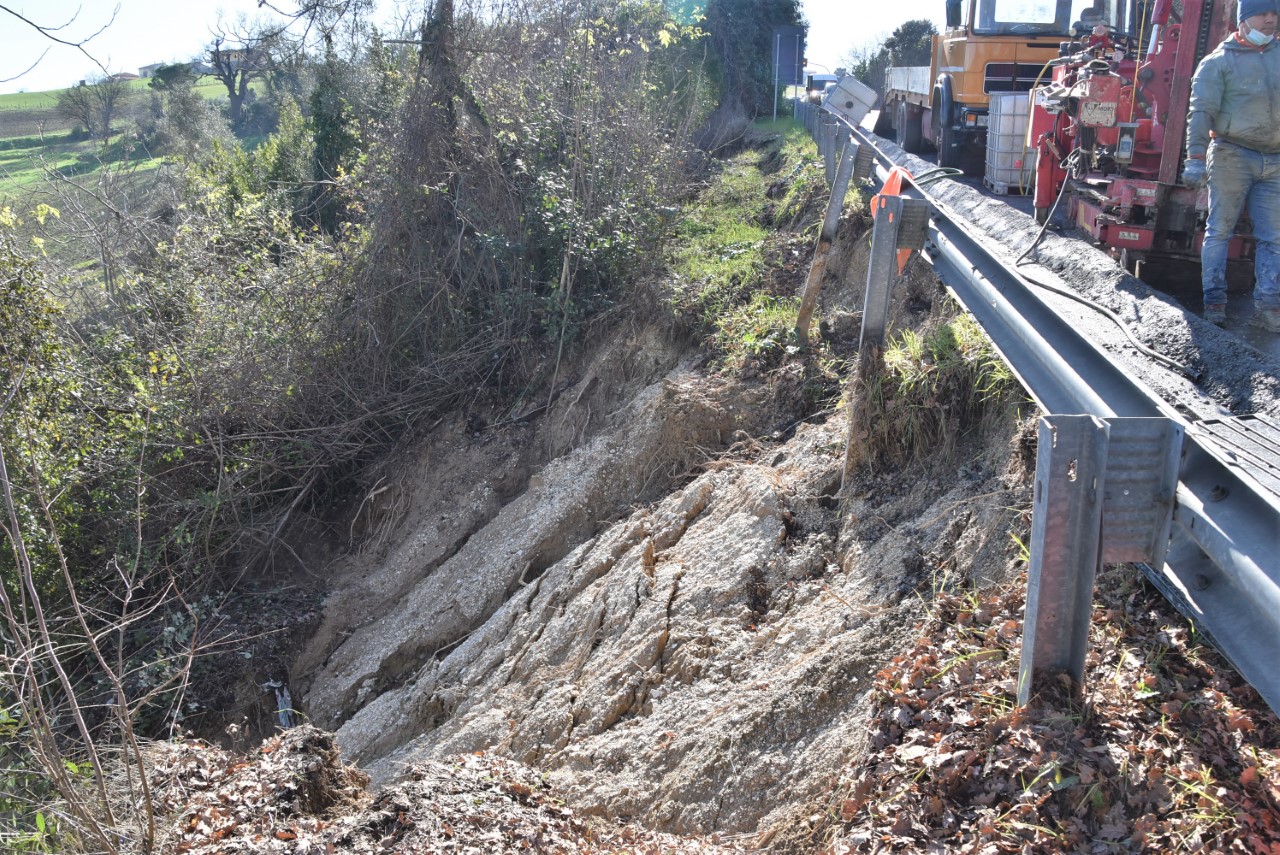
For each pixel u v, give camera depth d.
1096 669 4.09
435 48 13.64
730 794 5.34
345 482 12.36
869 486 6.84
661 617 6.99
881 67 31.05
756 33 25.36
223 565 11.42
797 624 6.20
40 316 10.76
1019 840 3.42
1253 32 5.28
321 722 9.55
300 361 12.45
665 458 9.56
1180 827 3.27
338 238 15.55
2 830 5.36
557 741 6.70
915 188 7.05
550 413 11.45
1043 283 5.72
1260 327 5.58
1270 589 2.82
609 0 16.58
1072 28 10.70
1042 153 7.71
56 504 10.16
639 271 11.98
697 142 19.20
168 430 11.30
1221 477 3.39
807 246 11.45
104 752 6.34
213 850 4.66
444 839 4.40
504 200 13.20
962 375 6.53
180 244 14.21
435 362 12.41
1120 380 4.36
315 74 17.86
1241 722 3.61
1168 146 6.21
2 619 7.25
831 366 8.98
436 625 9.79
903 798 3.84
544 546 9.75
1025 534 5.27
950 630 4.89
